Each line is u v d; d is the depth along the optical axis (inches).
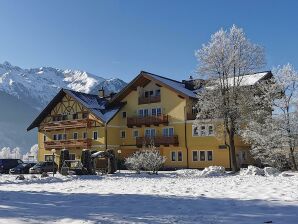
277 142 1541.6
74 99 2343.8
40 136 2610.7
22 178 1339.8
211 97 1644.9
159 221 346.9
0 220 356.2
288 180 913.5
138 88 2209.6
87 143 2253.9
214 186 760.3
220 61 1665.8
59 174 1689.2
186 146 1999.3
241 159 1924.2
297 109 1561.3
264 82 1690.5
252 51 1669.5
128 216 377.1
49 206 463.8
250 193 585.9
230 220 350.0
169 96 2089.1
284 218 355.3
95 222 342.3
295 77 1587.1
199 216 373.4
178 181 1019.3
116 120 2261.3
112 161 1615.4
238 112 1603.1
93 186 850.8
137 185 860.0
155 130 2130.9
